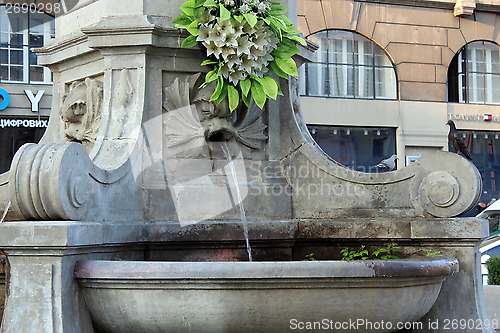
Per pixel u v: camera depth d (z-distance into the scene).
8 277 3.22
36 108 17.14
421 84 19.98
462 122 20.31
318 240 4.41
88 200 3.39
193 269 2.98
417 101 19.88
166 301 3.05
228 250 4.29
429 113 19.95
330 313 3.14
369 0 19.52
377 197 4.41
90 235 3.26
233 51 4.21
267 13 4.38
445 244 4.11
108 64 4.33
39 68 17.30
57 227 3.05
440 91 20.14
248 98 4.46
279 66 4.41
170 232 4.08
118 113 4.25
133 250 3.93
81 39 4.59
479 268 4.20
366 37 19.59
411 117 19.78
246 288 3.01
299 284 3.04
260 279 2.99
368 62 19.67
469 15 20.41
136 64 4.29
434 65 20.12
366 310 3.19
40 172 3.12
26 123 17.20
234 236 4.24
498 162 20.64
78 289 3.18
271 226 4.34
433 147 20.02
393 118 19.67
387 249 4.20
